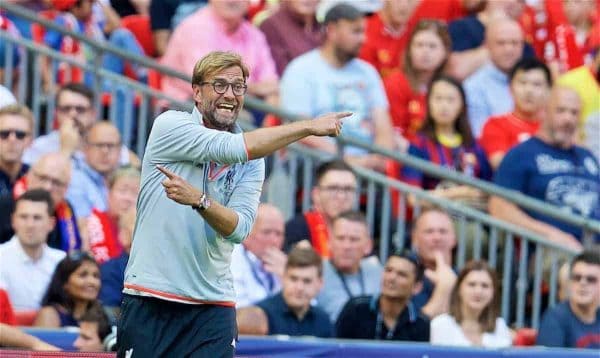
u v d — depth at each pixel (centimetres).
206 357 1605
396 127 3195
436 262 2702
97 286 2341
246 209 1614
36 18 2864
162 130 1592
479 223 2858
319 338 2383
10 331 2152
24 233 2380
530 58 3275
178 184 1541
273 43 3306
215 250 1608
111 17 3397
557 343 2547
